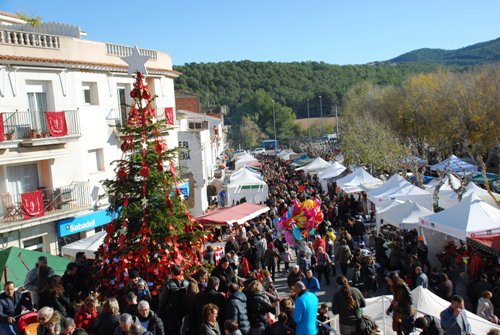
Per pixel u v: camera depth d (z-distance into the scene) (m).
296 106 135.50
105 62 23.67
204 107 101.75
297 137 95.75
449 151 47.22
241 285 10.86
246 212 20.00
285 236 20.77
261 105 117.00
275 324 8.59
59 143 20.55
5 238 18.52
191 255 10.91
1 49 18.52
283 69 159.12
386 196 21.62
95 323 7.90
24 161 19.22
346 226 22.31
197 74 141.75
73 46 21.66
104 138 23.30
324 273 17.08
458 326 8.48
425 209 18.45
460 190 21.67
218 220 18.44
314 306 8.45
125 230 10.52
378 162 35.41
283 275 18.59
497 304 11.91
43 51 20.17
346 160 40.25
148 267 10.09
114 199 10.70
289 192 32.44
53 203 20.23
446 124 44.72
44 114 20.08
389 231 20.80
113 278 10.31
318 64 168.88
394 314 9.67
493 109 40.84
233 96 139.12
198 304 8.55
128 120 10.70
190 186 31.75
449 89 46.62
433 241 17.34
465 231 14.35
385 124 51.38
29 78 19.45
